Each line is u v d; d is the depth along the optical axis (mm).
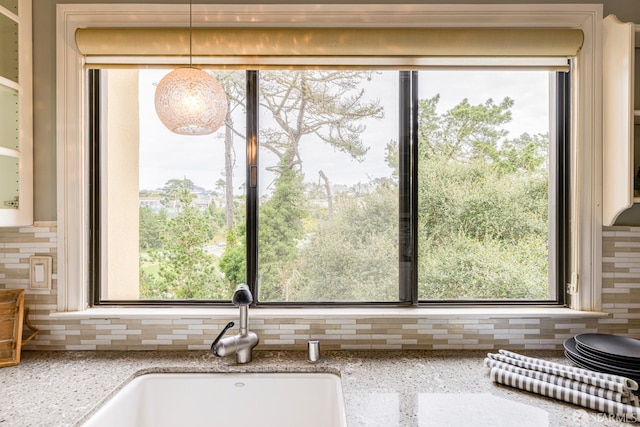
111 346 1387
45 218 1403
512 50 1380
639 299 1405
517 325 1403
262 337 1395
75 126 1407
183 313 1383
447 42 1365
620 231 1411
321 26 1419
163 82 1197
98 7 1392
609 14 1396
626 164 1278
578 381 1005
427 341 1402
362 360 1301
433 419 916
